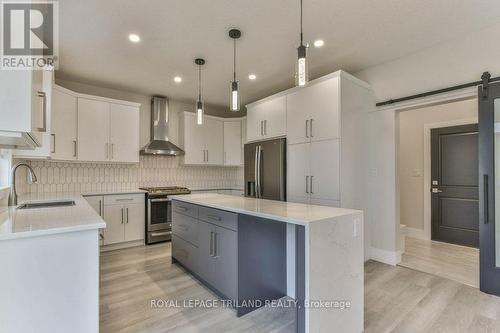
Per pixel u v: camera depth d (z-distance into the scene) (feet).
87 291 4.59
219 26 7.93
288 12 7.25
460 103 13.12
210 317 6.64
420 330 6.08
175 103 16.19
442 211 13.70
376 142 11.10
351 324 5.72
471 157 12.75
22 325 4.10
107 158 12.57
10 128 3.49
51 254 4.30
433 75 9.42
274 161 12.05
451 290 8.18
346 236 5.67
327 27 8.04
